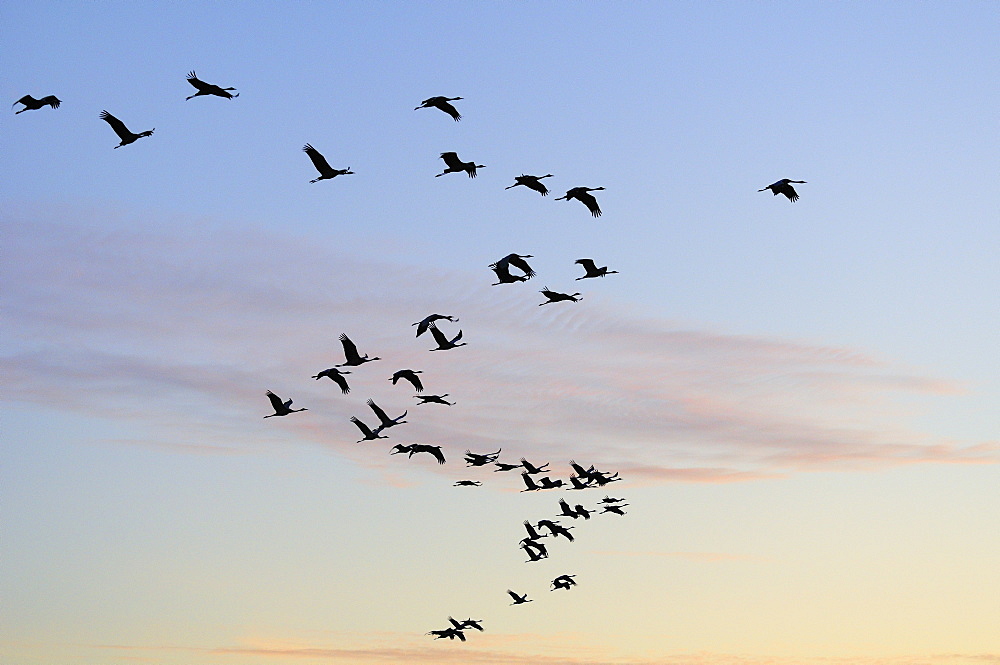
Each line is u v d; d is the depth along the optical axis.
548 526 101.12
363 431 73.62
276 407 71.94
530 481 96.88
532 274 68.88
